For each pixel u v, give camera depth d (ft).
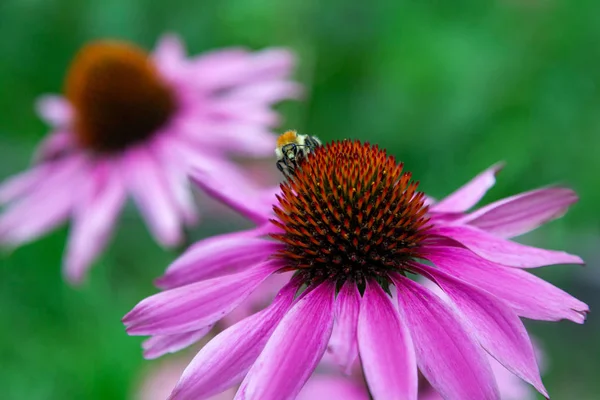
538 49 1.68
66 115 1.67
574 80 1.66
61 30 1.99
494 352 1.03
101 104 1.61
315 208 1.12
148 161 1.58
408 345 1.02
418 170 1.72
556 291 1.05
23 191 1.65
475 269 1.08
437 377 1.02
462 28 1.73
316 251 1.11
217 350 1.05
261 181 1.68
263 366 1.02
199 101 1.65
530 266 1.07
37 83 2.06
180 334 1.08
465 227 1.11
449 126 1.68
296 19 1.68
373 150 1.15
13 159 2.17
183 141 1.59
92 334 1.67
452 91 1.69
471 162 1.65
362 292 1.09
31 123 2.11
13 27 1.99
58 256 1.88
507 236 1.12
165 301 1.08
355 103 1.80
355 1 1.79
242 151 1.58
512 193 1.64
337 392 1.41
